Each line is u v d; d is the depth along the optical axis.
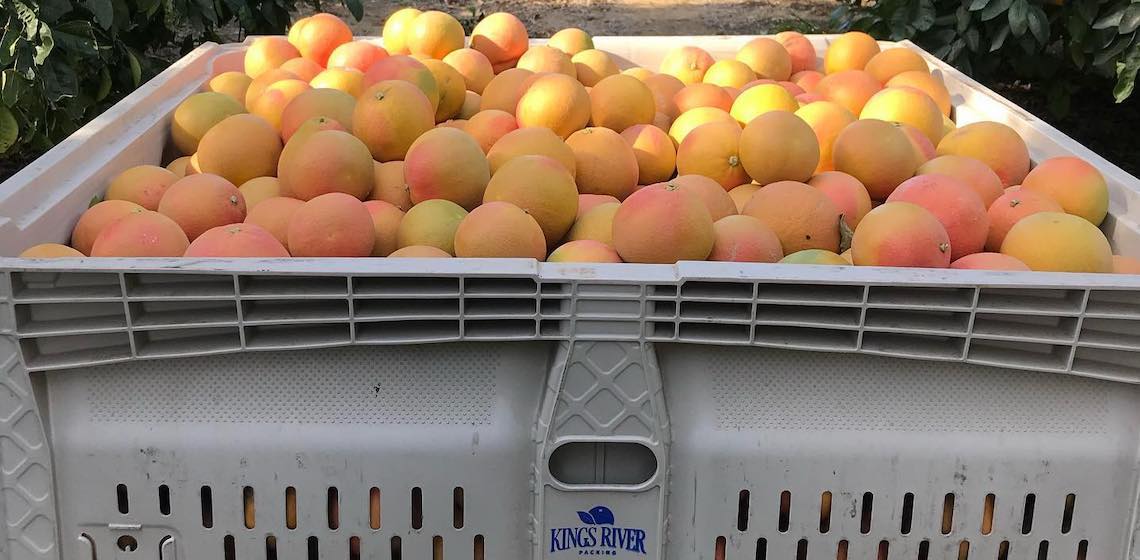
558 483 1.51
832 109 2.58
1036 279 1.43
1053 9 4.80
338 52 3.16
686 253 1.77
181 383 1.50
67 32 3.78
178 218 1.99
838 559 1.56
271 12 4.97
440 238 2.02
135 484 1.52
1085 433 1.53
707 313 1.45
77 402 1.50
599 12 8.36
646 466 1.53
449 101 2.90
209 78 3.20
